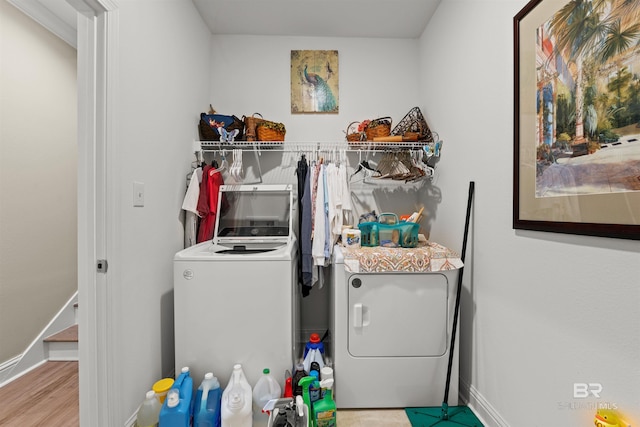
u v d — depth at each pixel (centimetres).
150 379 151
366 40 251
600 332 87
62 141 227
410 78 252
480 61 152
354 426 145
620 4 80
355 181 245
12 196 190
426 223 230
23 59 197
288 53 247
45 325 210
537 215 111
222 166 210
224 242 188
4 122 185
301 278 196
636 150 76
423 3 208
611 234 82
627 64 78
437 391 158
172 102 177
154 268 155
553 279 105
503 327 133
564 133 99
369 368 157
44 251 211
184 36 193
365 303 157
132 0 135
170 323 174
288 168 242
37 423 147
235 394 133
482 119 150
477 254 155
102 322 119
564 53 98
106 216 119
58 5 203
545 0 106
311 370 159
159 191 161
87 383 119
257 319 149
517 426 123
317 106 247
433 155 203
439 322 158
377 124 219
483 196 150
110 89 120
